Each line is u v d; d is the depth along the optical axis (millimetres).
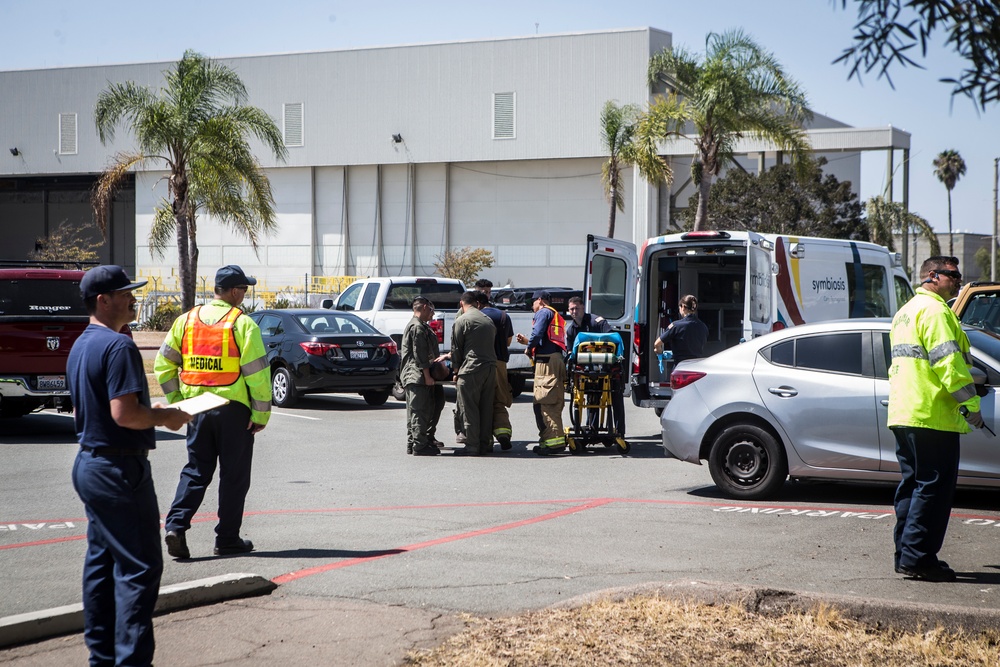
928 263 7387
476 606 6699
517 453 14359
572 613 6238
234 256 69875
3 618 6055
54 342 15688
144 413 5191
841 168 76500
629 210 62219
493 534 8945
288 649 5848
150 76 69562
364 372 20031
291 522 9516
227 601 6820
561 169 63844
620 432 14281
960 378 7055
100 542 5266
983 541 8617
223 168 31578
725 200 48688
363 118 66688
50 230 79438
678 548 8375
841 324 10547
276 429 16922
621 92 61469
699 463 10961
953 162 64125
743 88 35969
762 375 10617
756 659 5418
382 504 10492
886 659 5406
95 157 71062
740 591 6301
